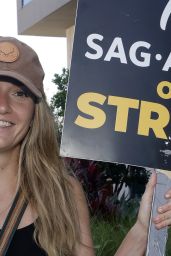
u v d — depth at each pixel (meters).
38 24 15.00
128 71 2.39
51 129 2.48
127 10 2.40
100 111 2.36
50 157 2.47
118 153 2.37
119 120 2.37
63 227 2.36
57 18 14.20
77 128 2.35
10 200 2.38
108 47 2.38
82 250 2.42
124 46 2.39
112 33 2.38
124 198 5.63
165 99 2.40
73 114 2.35
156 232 2.33
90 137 2.36
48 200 2.37
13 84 2.27
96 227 4.82
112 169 5.75
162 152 2.38
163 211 2.34
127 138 2.37
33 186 2.37
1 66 2.26
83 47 2.36
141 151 2.38
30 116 2.35
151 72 2.40
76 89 2.36
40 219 2.31
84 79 2.36
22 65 2.28
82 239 2.43
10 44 2.28
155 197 2.36
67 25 14.95
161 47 2.41
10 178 2.41
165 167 2.38
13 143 2.33
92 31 2.37
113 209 5.46
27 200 2.34
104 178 5.72
